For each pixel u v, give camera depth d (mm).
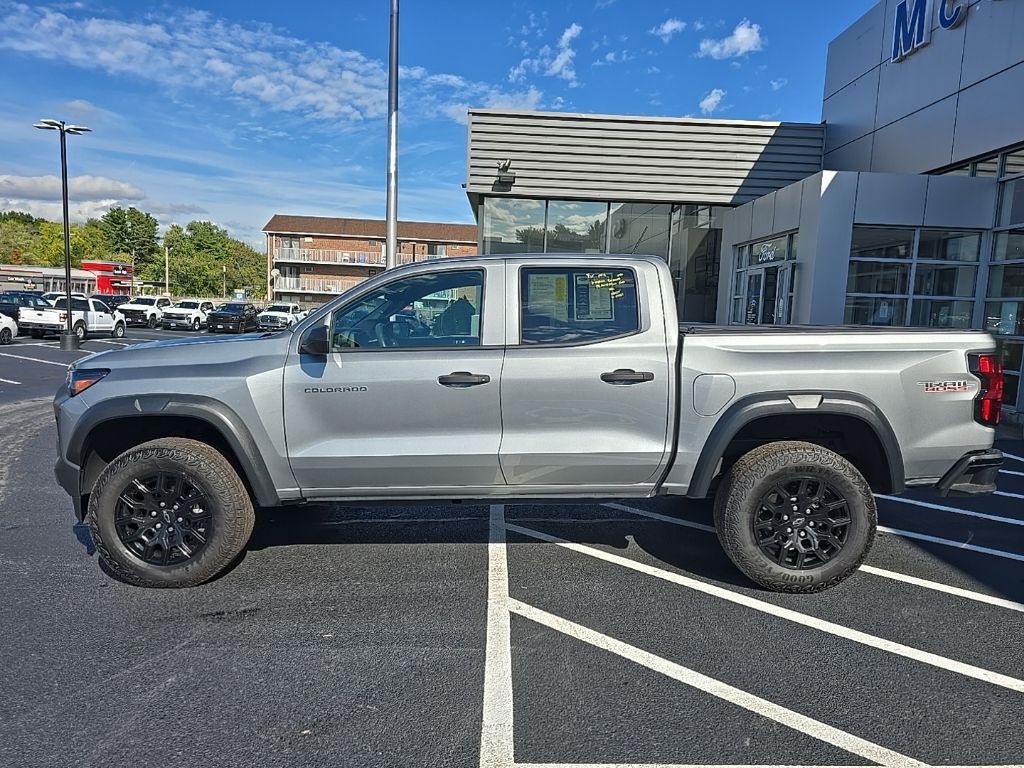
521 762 2424
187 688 2867
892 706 2779
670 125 14695
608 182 14773
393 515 5277
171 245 105625
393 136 11070
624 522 5172
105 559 3830
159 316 38156
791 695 2859
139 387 3723
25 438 8117
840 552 3771
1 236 94000
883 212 10422
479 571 4164
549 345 3787
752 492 3754
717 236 15156
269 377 3723
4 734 2541
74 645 3211
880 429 3775
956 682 2967
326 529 4938
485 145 14594
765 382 3754
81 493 3896
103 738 2529
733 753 2480
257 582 3965
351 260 68562
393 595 3809
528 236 15023
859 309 10664
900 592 3914
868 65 13125
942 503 5793
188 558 3816
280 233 67750
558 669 3053
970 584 4043
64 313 24094
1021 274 9805
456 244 69938
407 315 3852
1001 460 3877
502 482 3893
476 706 2766
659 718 2691
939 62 11008
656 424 3809
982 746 2527
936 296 10758
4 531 4785
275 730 2596
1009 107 9508
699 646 3262
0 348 20422
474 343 3811
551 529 4988
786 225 11641
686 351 3783
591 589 3912
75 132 20812
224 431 3697
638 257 3930
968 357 3836
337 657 3137
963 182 10344
